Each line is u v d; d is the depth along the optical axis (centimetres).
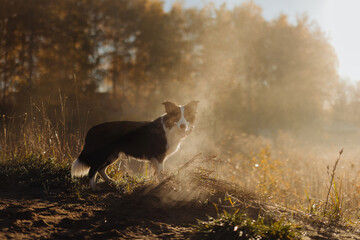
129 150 439
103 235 263
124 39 2541
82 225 284
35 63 2112
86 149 424
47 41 2167
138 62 2538
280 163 722
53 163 484
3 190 391
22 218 289
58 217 298
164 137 452
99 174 459
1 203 332
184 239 265
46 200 352
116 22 2512
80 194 381
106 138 427
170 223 304
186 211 338
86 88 1981
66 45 2172
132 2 2533
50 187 407
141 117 1962
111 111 2134
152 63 2492
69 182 426
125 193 385
